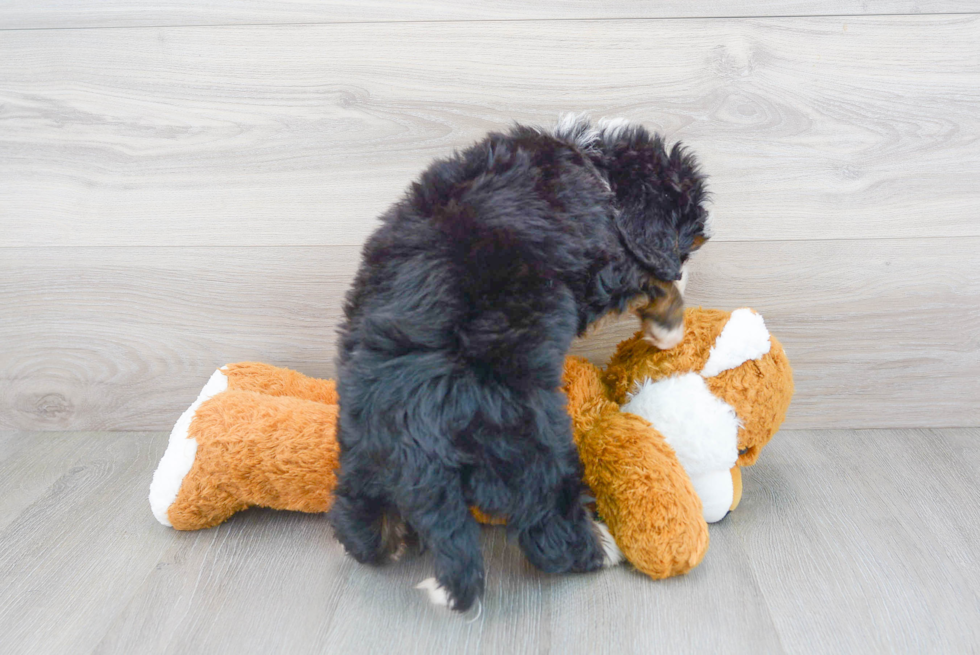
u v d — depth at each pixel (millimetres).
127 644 946
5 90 1317
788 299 1377
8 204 1377
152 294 1422
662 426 1124
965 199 1311
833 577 1039
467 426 895
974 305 1362
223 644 943
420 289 927
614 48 1257
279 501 1170
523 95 1288
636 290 1032
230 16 1269
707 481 1141
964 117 1272
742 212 1332
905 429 1452
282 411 1161
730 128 1290
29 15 1280
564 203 977
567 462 958
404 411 897
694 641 927
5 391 1495
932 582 1023
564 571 1021
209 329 1442
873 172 1304
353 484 977
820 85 1266
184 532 1181
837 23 1233
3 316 1443
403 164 1331
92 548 1141
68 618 992
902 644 916
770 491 1260
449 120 1306
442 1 1244
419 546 1074
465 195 985
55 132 1337
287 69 1291
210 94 1310
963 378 1411
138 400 1496
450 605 942
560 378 964
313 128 1317
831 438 1432
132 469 1379
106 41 1290
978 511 1184
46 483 1329
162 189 1361
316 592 1036
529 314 923
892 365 1411
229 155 1338
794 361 1419
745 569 1060
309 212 1362
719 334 1132
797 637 930
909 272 1352
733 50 1252
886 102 1271
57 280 1418
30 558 1117
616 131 1086
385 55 1277
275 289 1410
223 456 1117
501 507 927
